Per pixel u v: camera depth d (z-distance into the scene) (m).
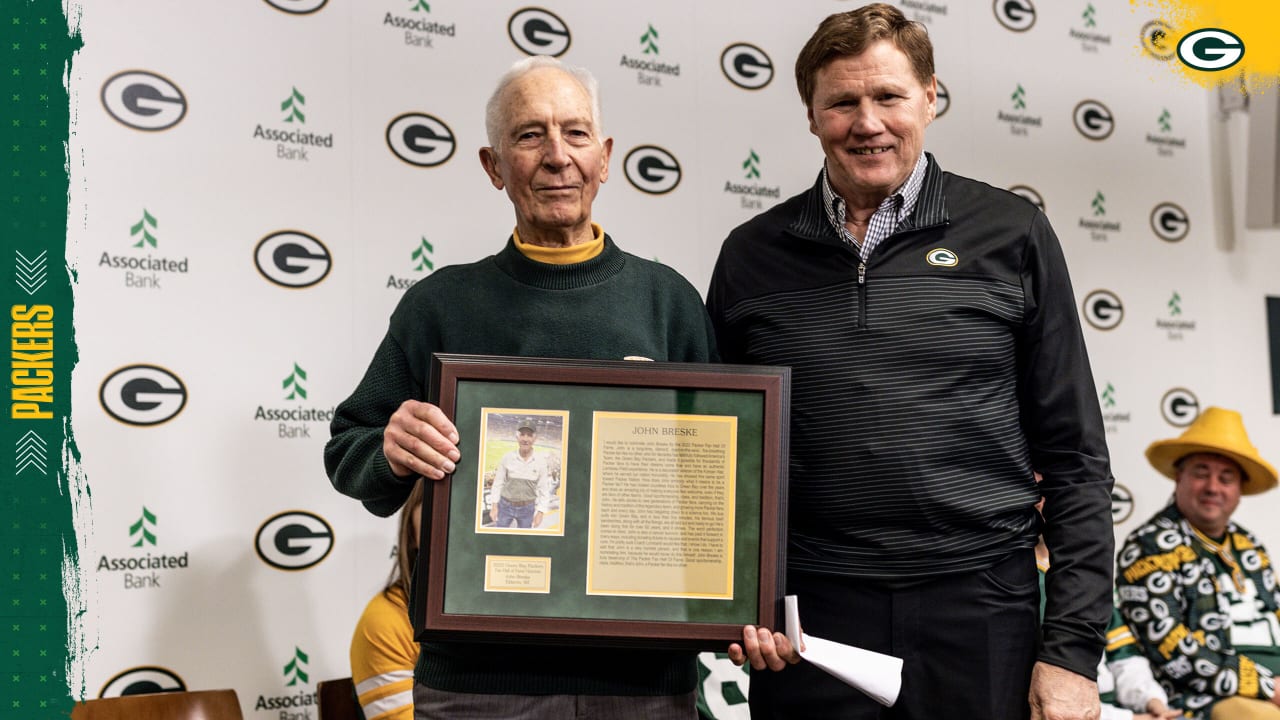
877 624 1.52
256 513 2.47
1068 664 1.46
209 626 2.40
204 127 2.49
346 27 2.65
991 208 1.62
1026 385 1.61
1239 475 3.05
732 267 1.73
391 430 1.38
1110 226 3.60
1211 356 3.70
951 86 3.40
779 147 3.14
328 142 2.61
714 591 1.37
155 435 2.39
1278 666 2.99
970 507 1.51
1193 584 2.91
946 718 1.50
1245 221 3.80
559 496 1.38
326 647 2.51
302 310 2.55
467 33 2.79
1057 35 3.59
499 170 1.56
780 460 1.40
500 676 1.40
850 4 3.29
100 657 2.30
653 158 2.97
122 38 2.43
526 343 1.49
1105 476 1.56
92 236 2.37
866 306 1.56
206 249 2.47
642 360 1.41
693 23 3.06
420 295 1.57
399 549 2.15
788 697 1.59
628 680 1.42
